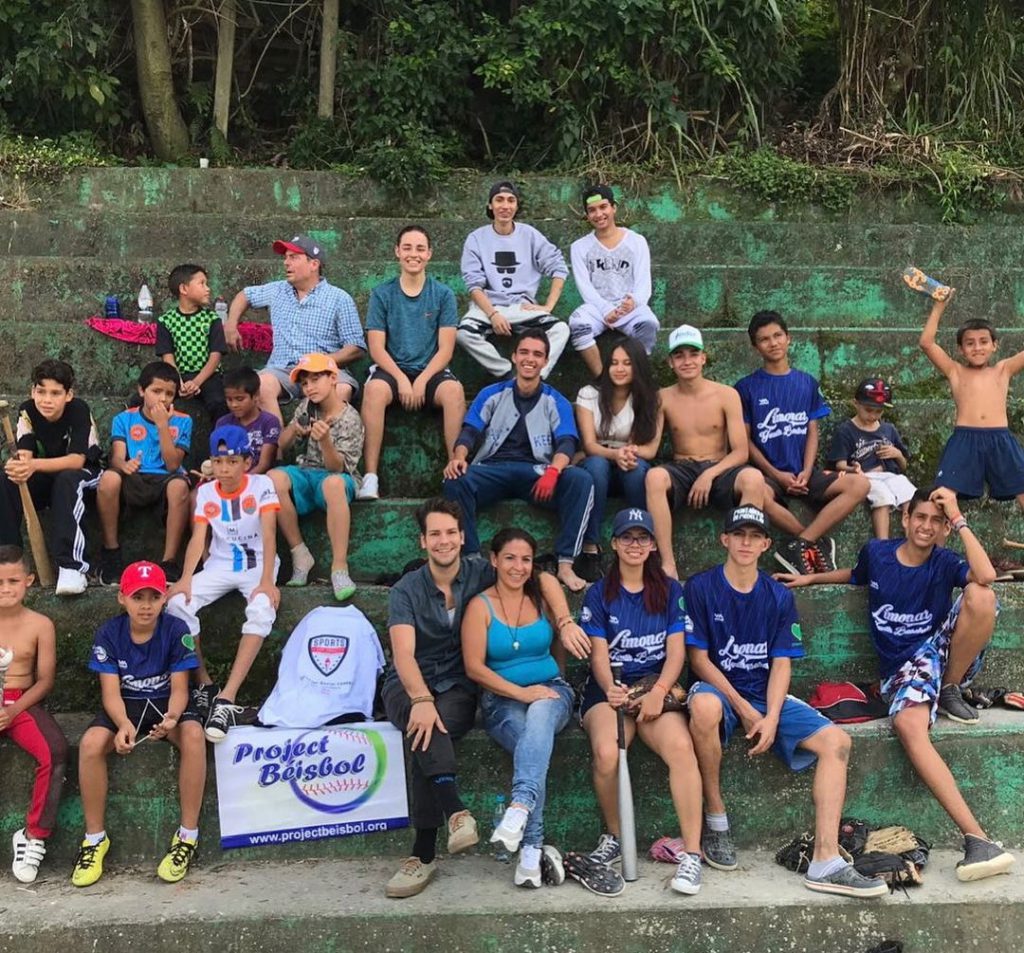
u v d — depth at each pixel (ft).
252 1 26.55
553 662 12.80
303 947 10.98
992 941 11.39
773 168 23.06
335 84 26.20
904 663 13.71
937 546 13.98
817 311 19.77
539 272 18.51
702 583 13.03
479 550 15.24
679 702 12.54
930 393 18.25
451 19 25.54
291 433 15.56
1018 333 18.95
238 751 12.41
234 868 12.24
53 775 12.07
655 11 24.14
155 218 20.51
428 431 16.74
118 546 15.01
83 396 17.25
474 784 12.57
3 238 20.45
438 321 17.13
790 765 12.55
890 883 11.71
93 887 11.78
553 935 11.12
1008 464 15.88
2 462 16.37
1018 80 26.68
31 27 24.26
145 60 25.20
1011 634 14.44
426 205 22.79
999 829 12.91
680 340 15.64
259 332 18.12
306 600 13.98
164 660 12.46
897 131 25.08
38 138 24.21
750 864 12.34
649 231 21.16
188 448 15.67
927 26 25.85
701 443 15.75
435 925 11.07
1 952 10.74
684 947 11.19
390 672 12.90
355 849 12.54
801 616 14.23
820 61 28.48
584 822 12.65
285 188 22.54
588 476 14.87
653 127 24.72
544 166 25.41
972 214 23.57
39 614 12.73
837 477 15.62
